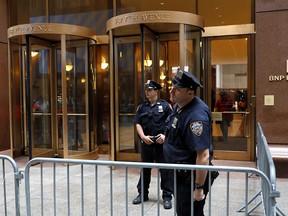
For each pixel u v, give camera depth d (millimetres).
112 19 6328
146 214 4086
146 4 7559
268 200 2547
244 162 6828
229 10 6973
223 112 7098
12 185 5422
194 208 2691
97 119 8008
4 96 8477
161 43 6637
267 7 5930
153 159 4375
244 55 6922
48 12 8352
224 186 5168
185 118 2586
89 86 7445
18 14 8578
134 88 6852
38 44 7219
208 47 7121
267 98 5988
